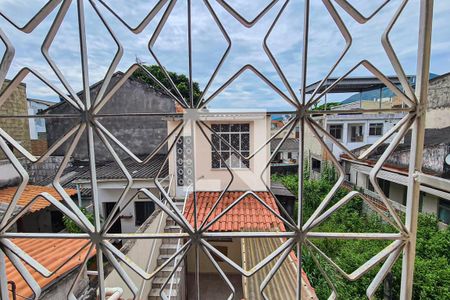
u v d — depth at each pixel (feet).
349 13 3.01
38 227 18.98
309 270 13.09
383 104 34.83
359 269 3.38
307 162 42.14
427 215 19.22
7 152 3.20
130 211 20.59
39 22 3.02
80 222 3.32
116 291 6.55
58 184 3.38
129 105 26.81
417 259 13.30
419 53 3.09
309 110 3.24
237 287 16.78
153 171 19.88
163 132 26.50
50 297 6.23
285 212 3.37
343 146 3.24
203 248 3.33
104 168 21.63
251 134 18.04
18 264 3.39
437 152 15.31
